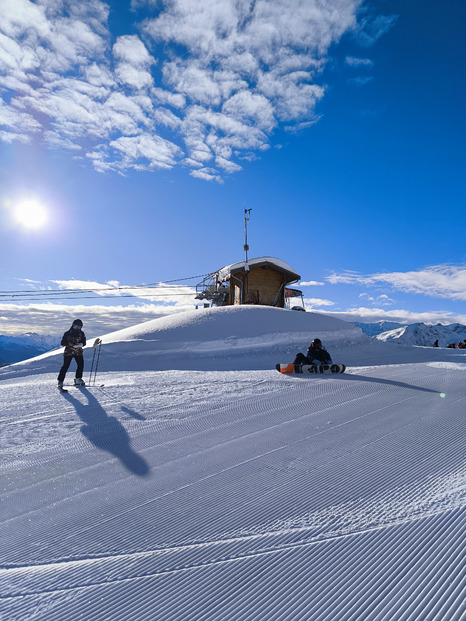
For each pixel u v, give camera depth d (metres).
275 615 2.35
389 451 4.82
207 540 3.20
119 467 4.89
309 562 2.79
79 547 3.23
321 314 23.42
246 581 2.66
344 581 2.56
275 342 18.58
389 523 3.15
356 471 4.32
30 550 3.22
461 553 2.65
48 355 18.83
